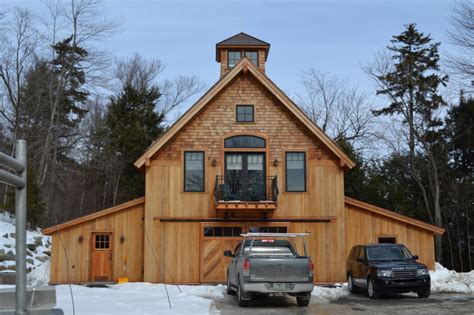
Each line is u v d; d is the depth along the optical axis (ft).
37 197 108.47
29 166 109.40
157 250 76.84
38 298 21.09
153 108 146.82
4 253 84.64
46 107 135.64
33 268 86.84
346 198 80.33
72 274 77.61
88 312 44.06
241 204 74.95
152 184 78.18
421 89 120.67
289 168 79.56
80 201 150.71
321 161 79.71
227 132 79.82
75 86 138.51
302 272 50.52
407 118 122.01
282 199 78.69
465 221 117.50
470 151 123.44
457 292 66.69
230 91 81.00
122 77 164.35
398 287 58.23
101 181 152.35
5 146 130.31
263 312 48.03
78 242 78.54
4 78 124.16
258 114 80.53
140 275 78.48
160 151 79.05
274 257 50.80
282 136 80.07
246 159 79.61
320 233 78.18
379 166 133.69
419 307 51.49
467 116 122.52
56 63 134.41
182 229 77.56
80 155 153.28
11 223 101.96
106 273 78.33
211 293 62.69
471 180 118.93
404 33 131.34
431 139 120.37
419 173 124.26
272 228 78.23
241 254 56.24
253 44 92.48
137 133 136.56
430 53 128.88
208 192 78.38
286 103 79.61
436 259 115.65
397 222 80.89
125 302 51.37
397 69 122.52
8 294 21.09
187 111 78.59
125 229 79.25
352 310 49.52
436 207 114.93
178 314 44.09
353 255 67.82
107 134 145.18
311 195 78.89
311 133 80.07
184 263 76.84
